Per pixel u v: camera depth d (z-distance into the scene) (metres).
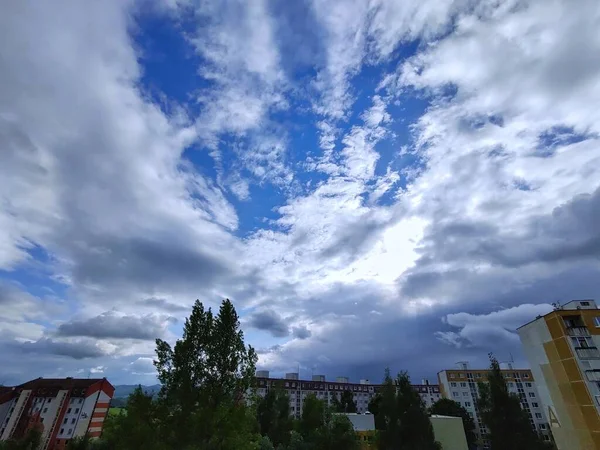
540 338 46.28
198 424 19.73
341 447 42.34
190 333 22.94
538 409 88.19
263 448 46.81
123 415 22.30
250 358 23.41
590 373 39.53
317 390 117.44
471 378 95.56
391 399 44.81
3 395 70.94
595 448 37.66
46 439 65.38
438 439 52.94
